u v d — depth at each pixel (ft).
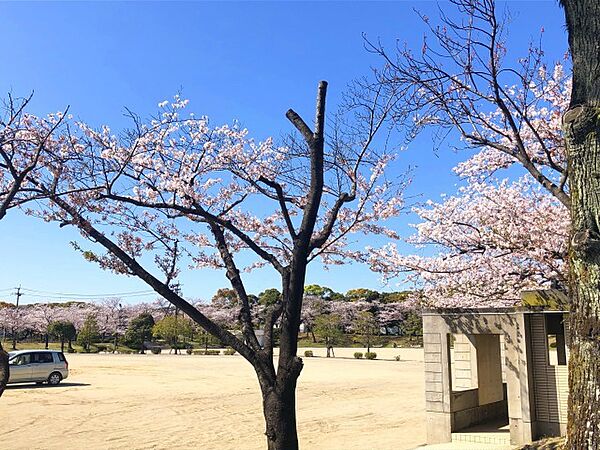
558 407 34.78
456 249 36.73
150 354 176.04
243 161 25.20
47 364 81.76
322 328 164.96
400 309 176.76
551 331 37.45
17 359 80.12
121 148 22.49
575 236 10.53
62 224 18.49
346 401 64.85
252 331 17.60
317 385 81.82
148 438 44.37
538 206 34.22
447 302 41.04
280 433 15.89
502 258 35.14
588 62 11.10
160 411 57.98
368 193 26.63
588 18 11.23
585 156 10.67
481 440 35.83
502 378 44.45
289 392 16.22
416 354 159.84
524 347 35.29
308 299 199.62
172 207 19.02
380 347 190.08
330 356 157.17
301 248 17.04
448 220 36.50
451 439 36.99
